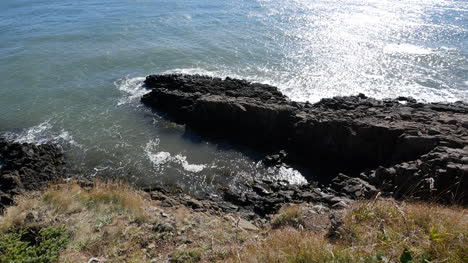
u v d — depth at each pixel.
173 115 21.89
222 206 14.20
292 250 5.90
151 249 7.59
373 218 6.34
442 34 36.62
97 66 28.88
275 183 15.98
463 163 11.52
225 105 19.98
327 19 42.38
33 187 15.47
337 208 9.59
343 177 15.19
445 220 5.75
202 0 53.22
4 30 38.09
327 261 4.96
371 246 5.18
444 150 12.93
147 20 41.88
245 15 44.44
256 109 19.42
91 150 18.61
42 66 28.69
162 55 31.06
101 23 40.66
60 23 40.81
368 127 16.25
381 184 13.43
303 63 29.47
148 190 15.42
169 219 9.42
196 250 7.25
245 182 16.14
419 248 4.86
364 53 31.61
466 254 4.44
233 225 9.34
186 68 28.52
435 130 14.90
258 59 30.34
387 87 25.08
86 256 7.35
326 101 21.06
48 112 22.22
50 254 7.13
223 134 20.12
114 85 25.81
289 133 19.05
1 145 18.64
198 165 17.48
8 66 28.55
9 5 50.12
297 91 24.45
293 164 17.66
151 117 21.84
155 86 25.02
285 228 8.06
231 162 17.77
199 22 41.25
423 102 22.48
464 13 45.34
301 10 46.91
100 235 8.30
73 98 23.91
